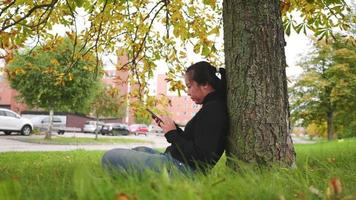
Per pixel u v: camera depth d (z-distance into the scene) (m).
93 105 38.12
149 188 2.02
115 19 7.46
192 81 3.99
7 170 5.63
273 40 4.22
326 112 36.41
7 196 1.88
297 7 6.84
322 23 6.81
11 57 6.02
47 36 7.06
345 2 6.59
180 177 2.67
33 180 3.41
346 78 33.56
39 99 29.84
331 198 2.14
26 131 32.75
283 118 4.10
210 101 3.91
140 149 4.11
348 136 43.34
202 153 3.63
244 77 4.11
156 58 7.41
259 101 4.05
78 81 29.72
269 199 2.19
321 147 12.62
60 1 6.82
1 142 24.94
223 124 3.81
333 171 3.36
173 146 3.74
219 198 2.07
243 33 4.20
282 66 4.24
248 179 2.47
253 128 4.01
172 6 7.24
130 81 7.33
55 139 30.30
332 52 33.66
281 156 4.00
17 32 5.91
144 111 6.26
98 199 1.92
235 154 4.01
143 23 7.38
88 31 7.58
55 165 7.05
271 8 4.27
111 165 3.41
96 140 33.28
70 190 2.26
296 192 2.33
